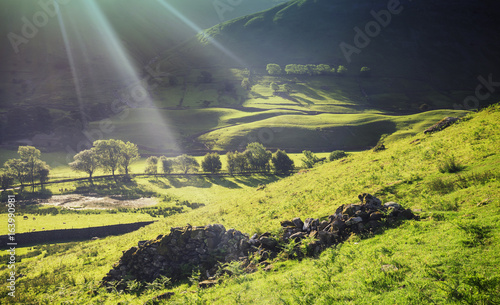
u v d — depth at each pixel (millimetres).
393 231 12414
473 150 20719
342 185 25469
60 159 161000
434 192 16219
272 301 9773
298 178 40719
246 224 24484
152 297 13852
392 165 26125
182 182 115562
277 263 13719
